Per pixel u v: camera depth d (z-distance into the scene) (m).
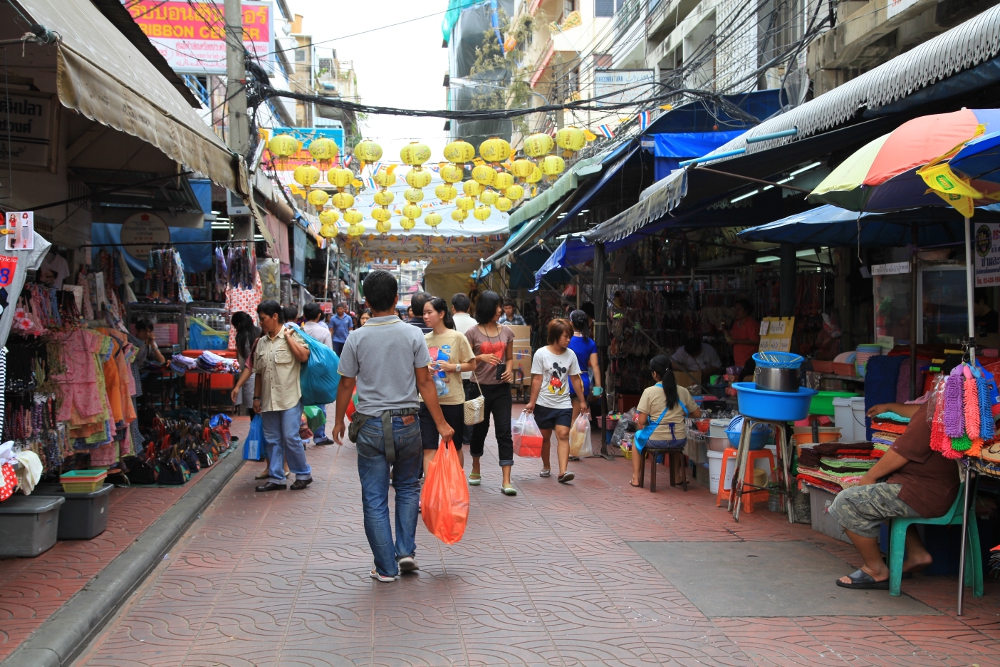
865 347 7.82
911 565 4.99
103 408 6.35
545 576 5.15
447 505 5.07
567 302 15.81
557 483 8.21
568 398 8.28
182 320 10.55
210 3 11.78
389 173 13.20
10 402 5.61
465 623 4.33
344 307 17.83
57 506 5.45
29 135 6.00
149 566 5.24
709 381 10.77
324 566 5.37
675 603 4.65
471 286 28.97
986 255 6.70
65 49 3.75
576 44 22.70
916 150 3.89
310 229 19.39
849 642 4.08
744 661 3.85
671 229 11.07
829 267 10.40
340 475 8.65
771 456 6.99
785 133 5.59
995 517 5.21
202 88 14.63
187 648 4.00
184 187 8.70
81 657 3.90
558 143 11.04
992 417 4.37
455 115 11.01
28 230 4.05
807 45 10.36
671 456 8.00
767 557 5.57
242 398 12.98
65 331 6.27
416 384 5.20
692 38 16.83
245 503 7.30
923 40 8.90
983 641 4.10
